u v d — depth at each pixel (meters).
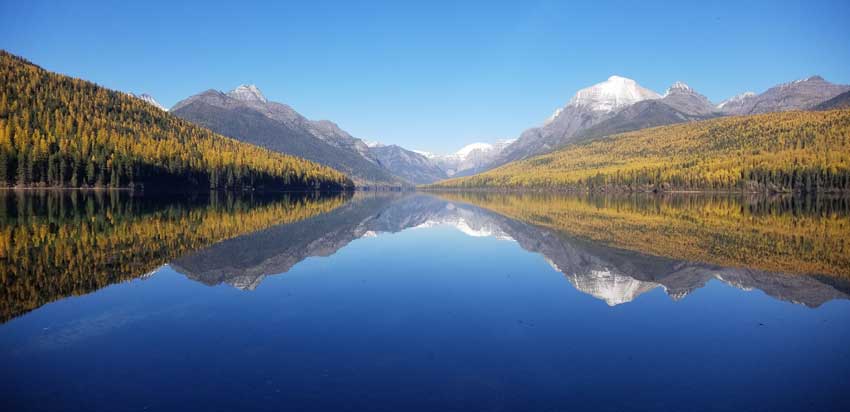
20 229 34.09
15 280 19.58
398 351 12.51
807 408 9.68
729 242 35.16
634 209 74.06
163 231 36.00
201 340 13.16
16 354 12.02
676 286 20.75
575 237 39.00
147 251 27.23
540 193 181.75
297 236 36.47
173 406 9.37
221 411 9.18
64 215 45.25
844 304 17.88
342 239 36.25
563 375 11.17
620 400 9.94
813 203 84.88
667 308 17.17
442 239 37.75
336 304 17.23
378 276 22.41
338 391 10.09
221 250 28.56
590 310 16.83
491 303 17.58
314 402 9.58
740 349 13.11
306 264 25.33
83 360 11.65
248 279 21.12
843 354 12.76
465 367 11.51
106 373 10.90
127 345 12.70
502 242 35.81
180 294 18.12
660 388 10.56
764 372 11.56
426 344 13.11
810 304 17.80
